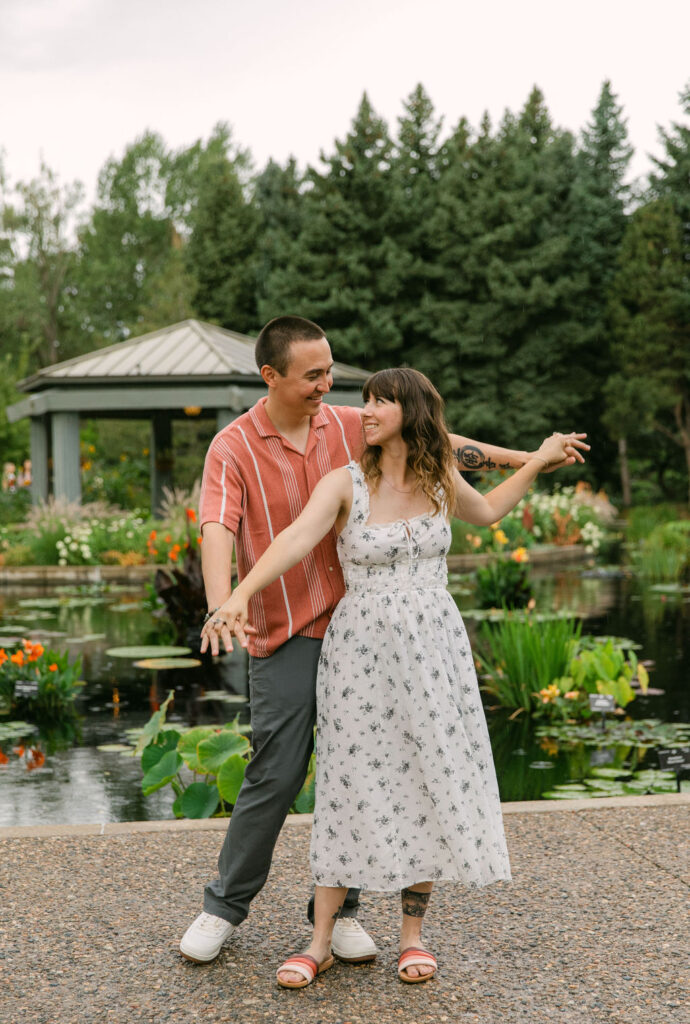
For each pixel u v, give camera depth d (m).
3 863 3.43
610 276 37.59
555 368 36.09
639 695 7.01
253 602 2.74
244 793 2.72
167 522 16.50
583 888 3.19
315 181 36.66
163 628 10.31
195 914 3.01
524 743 5.78
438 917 3.01
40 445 19.95
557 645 6.68
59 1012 2.42
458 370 35.53
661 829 3.75
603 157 38.94
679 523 21.17
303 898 3.15
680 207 36.47
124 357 18.80
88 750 5.67
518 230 35.25
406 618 2.62
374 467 2.67
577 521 19.91
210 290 40.25
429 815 2.61
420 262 35.03
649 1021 2.37
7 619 11.03
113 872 3.35
